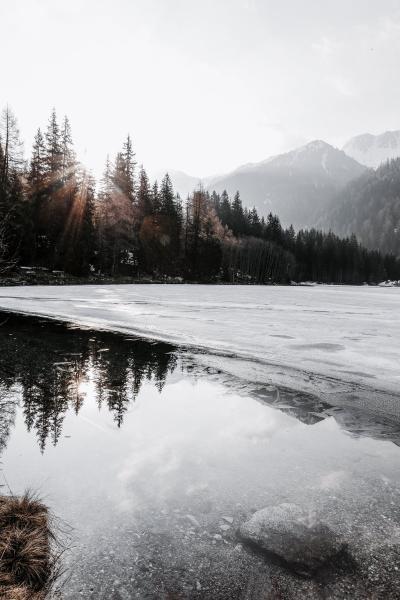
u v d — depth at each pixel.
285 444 4.40
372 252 146.00
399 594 2.29
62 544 2.62
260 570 2.44
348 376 7.29
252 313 17.70
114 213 44.69
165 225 57.81
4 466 3.73
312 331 12.56
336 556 2.59
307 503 3.20
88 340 10.39
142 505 3.12
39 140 40.75
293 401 5.91
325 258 122.19
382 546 2.70
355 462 3.98
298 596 2.25
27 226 35.25
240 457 4.04
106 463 3.83
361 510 3.12
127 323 13.45
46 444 4.25
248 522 2.92
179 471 3.71
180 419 5.11
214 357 8.68
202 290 39.03
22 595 2.14
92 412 5.28
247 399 5.97
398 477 3.68
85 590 2.24
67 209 40.41
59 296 23.88
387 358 8.75
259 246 87.62
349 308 22.25
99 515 2.96
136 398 5.91
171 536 2.75
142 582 2.32
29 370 7.36
